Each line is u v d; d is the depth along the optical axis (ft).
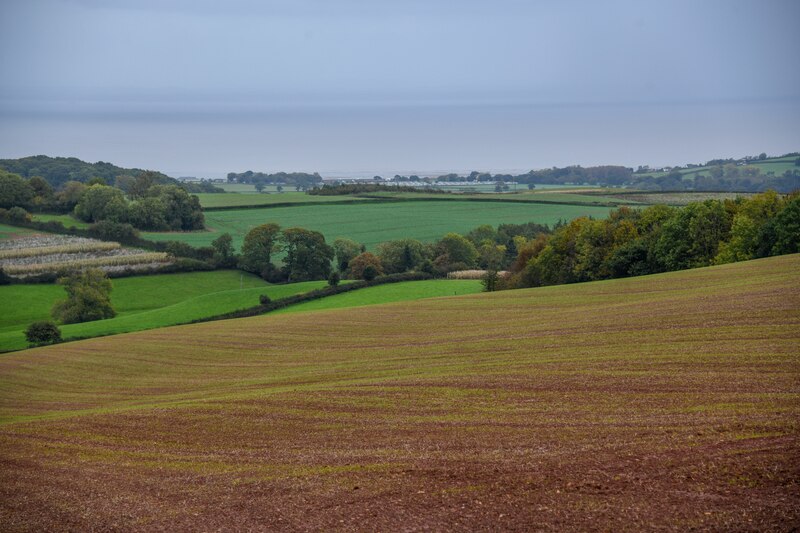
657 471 63.26
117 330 231.09
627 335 127.44
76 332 230.07
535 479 64.64
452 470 69.41
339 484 69.05
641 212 301.02
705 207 250.98
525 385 101.09
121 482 77.05
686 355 105.81
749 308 132.46
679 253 241.35
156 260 345.51
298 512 63.31
